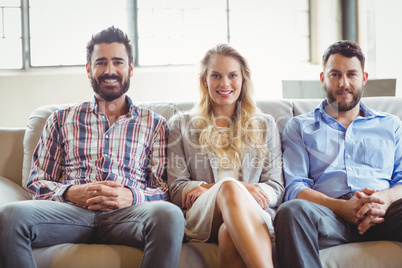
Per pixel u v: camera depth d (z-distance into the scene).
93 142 2.07
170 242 1.64
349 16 4.74
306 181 2.13
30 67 4.42
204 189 1.97
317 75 4.79
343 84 2.14
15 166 2.28
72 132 2.08
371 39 4.52
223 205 1.72
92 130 2.09
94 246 1.74
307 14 4.90
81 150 2.06
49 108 2.35
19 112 4.25
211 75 2.11
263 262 1.59
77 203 1.92
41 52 4.43
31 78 4.25
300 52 4.91
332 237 1.79
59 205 1.84
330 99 2.19
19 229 1.63
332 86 2.17
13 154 2.29
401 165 2.13
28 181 2.05
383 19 4.25
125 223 1.80
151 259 1.63
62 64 4.47
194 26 4.69
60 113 2.12
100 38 2.11
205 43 4.71
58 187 1.96
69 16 4.45
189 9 4.67
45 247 1.76
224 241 1.70
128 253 1.73
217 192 1.78
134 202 1.93
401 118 2.35
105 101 2.15
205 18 4.70
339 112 2.20
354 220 1.86
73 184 2.00
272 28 4.83
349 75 2.15
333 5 4.83
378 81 2.96
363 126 2.17
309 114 2.25
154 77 4.46
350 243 1.83
